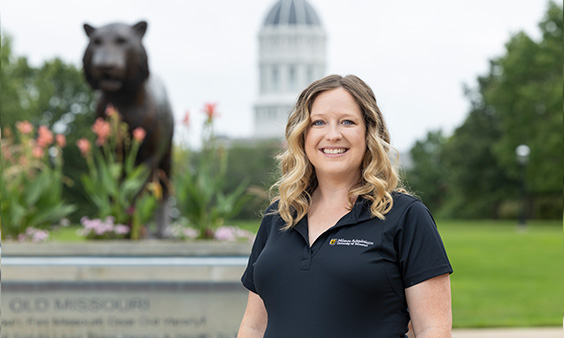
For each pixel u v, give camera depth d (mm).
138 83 7496
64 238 15875
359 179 2389
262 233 2527
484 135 53000
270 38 118562
